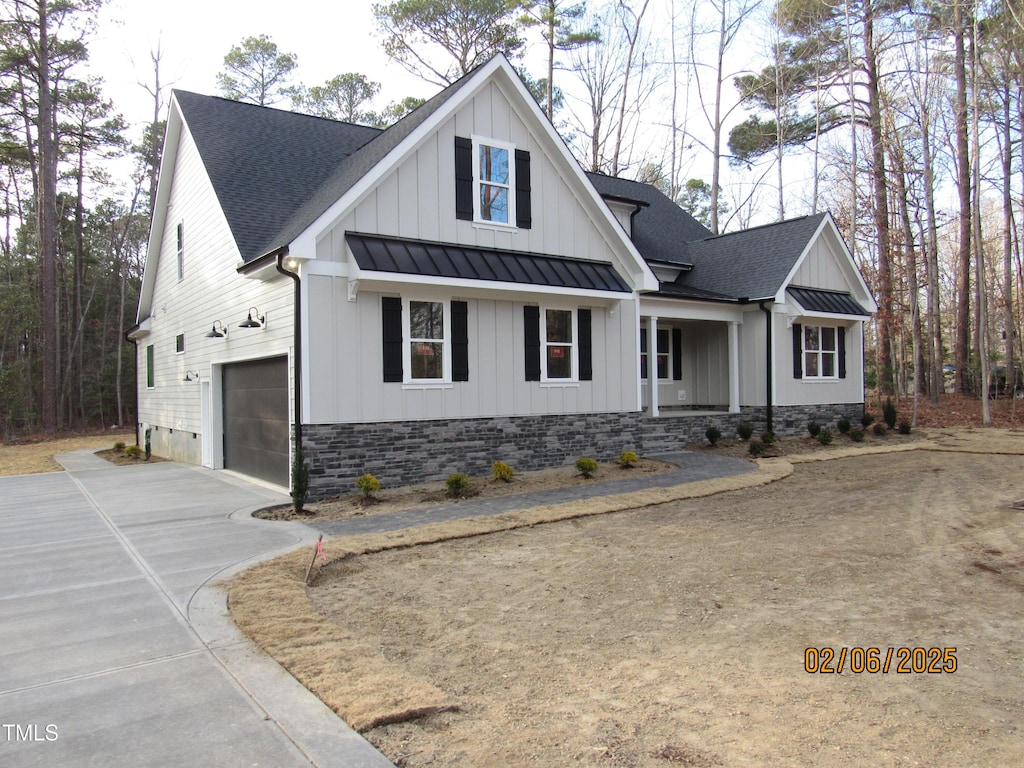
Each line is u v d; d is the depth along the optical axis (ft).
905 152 82.99
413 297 38.22
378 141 45.65
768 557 23.43
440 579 21.40
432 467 38.91
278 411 39.45
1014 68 75.10
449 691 13.50
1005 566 22.02
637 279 48.21
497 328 41.81
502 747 11.20
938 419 72.90
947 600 18.78
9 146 93.86
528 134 43.91
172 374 61.00
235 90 117.50
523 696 13.23
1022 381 93.86
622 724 12.02
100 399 118.11
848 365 65.87
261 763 10.65
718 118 104.42
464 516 30.32
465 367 40.29
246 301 41.96
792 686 13.56
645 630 16.84
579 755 10.94
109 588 20.36
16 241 119.44
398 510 31.99
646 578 21.21
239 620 17.17
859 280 66.18
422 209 39.04
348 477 35.91
